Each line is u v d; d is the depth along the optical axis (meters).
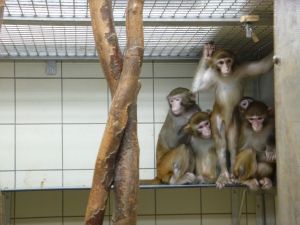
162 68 3.56
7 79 3.43
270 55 3.19
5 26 2.66
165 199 3.45
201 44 3.23
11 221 3.33
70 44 3.10
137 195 1.27
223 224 3.46
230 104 3.25
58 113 3.45
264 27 2.74
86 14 2.48
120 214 1.25
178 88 3.45
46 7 2.37
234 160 3.19
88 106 3.48
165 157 3.36
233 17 2.55
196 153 3.44
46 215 3.37
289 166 1.42
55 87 3.46
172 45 3.22
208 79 3.22
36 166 3.40
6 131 3.39
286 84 1.43
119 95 1.26
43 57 3.35
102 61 1.33
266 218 3.41
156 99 3.54
